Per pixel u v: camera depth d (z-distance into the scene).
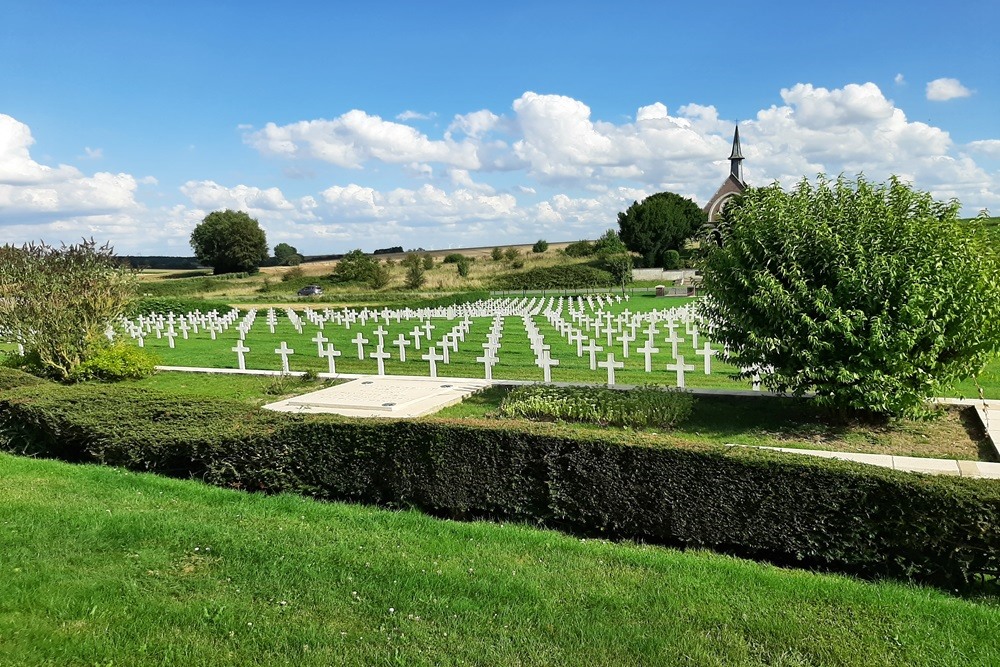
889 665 3.93
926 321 9.09
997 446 9.01
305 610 4.59
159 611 4.52
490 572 5.20
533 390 12.77
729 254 10.52
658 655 4.05
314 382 15.97
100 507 6.65
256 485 7.76
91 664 3.90
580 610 4.59
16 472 8.11
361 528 6.31
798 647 4.12
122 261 16.97
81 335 16.38
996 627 4.36
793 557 5.86
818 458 5.89
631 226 83.94
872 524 5.47
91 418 8.84
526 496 6.75
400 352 19.66
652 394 11.76
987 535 5.08
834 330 9.26
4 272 15.34
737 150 72.06
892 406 9.45
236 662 3.96
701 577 5.17
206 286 69.06
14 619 4.31
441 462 6.96
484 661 3.99
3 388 11.41
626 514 6.35
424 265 82.50
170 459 8.28
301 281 69.88
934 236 9.36
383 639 4.22
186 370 18.08
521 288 71.38
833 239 9.54
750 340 10.17
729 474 5.95
